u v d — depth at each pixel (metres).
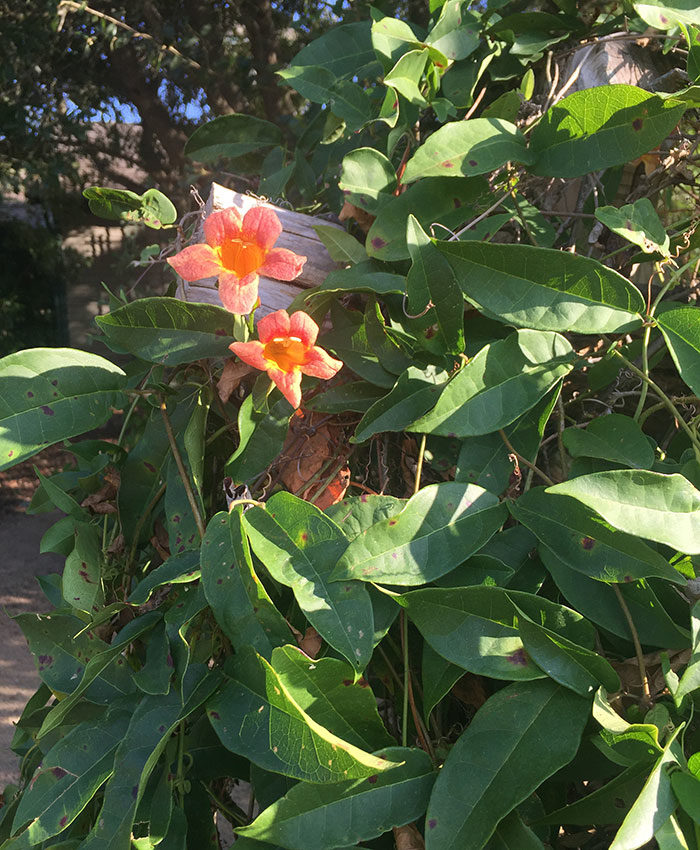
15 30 1.64
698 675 0.28
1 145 1.91
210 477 0.42
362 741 0.29
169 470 0.38
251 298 0.30
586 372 0.42
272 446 0.34
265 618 0.30
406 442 0.37
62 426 0.35
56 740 0.43
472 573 0.31
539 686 0.29
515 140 0.37
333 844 0.27
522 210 0.41
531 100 0.47
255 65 1.55
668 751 0.26
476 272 0.32
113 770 0.30
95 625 0.34
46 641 0.38
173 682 0.32
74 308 2.72
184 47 1.66
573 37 0.47
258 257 0.32
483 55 0.45
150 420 0.41
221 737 0.28
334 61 0.49
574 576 0.31
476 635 0.29
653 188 0.45
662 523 0.27
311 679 0.28
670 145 0.47
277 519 0.31
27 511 0.49
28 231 2.61
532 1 0.53
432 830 0.26
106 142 2.06
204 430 0.37
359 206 0.38
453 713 0.38
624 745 0.28
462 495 0.31
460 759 0.28
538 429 0.33
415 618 0.30
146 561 0.43
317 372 0.31
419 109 0.42
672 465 0.35
